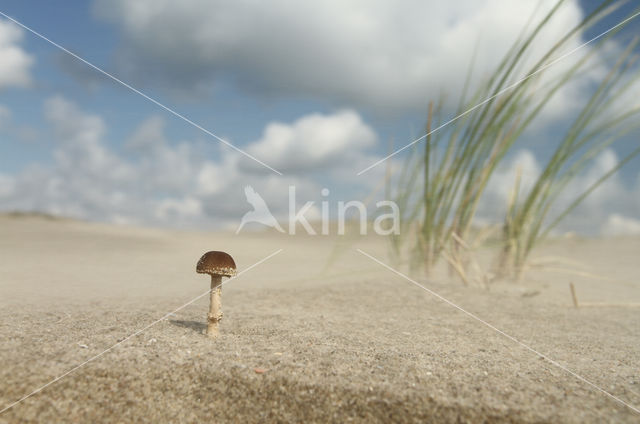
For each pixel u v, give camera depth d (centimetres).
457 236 62
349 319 41
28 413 22
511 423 22
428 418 22
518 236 64
